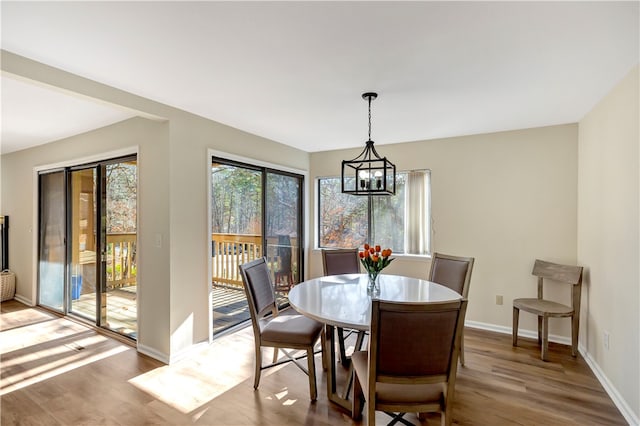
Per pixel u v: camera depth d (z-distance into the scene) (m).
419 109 2.98
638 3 1.48
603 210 2.67
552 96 2.65
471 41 1.83
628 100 2.22
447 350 1.62
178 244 3.00
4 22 1.63
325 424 2.10
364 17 1.61
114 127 3.40
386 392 1.69
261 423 2.11
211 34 1.76
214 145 3.37
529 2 1.48
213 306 3.47
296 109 2.99
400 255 4.29
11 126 3.50
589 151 3.03
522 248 3.64
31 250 4.63
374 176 2.72
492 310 3.79
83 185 3.90
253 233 3.99
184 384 2.57
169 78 2.33
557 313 3.02
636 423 2.07
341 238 4.85
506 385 2.58
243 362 2.96
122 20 1.62
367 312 2.12
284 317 2.80
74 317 4.05
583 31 1.72
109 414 2.20
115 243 3.55
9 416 2.18
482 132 3.79
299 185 4.88
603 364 2.62
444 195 4.05
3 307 4.56
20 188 4.79
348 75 2.28
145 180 3.11
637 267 2.10
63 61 2.06
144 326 3.13
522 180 3.64
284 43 1.86
